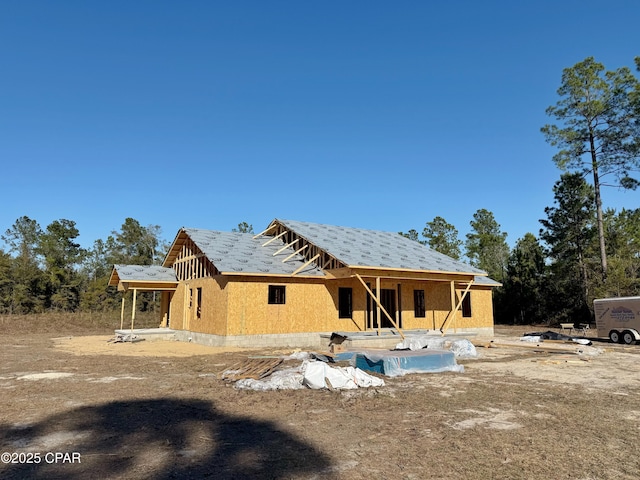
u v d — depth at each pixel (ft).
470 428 19.10
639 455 15.74
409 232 146.92
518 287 107.96
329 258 61.00
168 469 14.44
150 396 25.53
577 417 20.95
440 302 72.69
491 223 172.76
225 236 69.26
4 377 32.37
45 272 131.44
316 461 15.17
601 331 63.57
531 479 13.62
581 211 101.24
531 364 39.40
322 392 26.40
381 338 55.16
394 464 14.87
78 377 32.27
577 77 95.40
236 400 24.43
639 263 91.66
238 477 13.78
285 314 58.03
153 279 71.10
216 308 57.26
